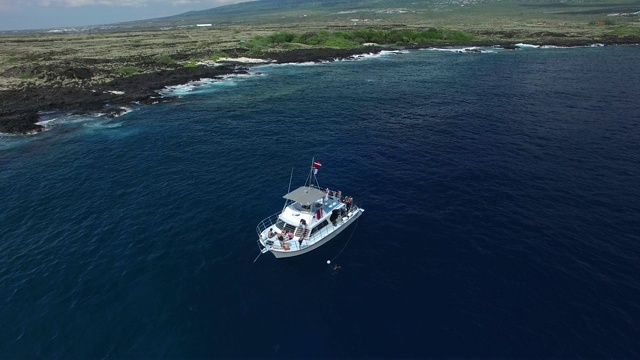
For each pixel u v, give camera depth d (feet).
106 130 230.27
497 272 103.14
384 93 308.60
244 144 202.28
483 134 205.46
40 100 287.28
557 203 135.33
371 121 235.61
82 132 227.20
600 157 171.12
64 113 262.88
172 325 89.76
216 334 87.04
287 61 472.85
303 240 111.96
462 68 408.46
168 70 397.19
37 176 170.30
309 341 84.94
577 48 530.68
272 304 95.30
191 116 256.32
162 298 97.91
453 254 111.24
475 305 92.79
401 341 84.23
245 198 145.89
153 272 107.24
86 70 363.97
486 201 138.31
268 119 246.27
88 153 195.42
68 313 93.81
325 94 311.27
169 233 124.98
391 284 100.78
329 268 107.45
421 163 172.24
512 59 455.63
